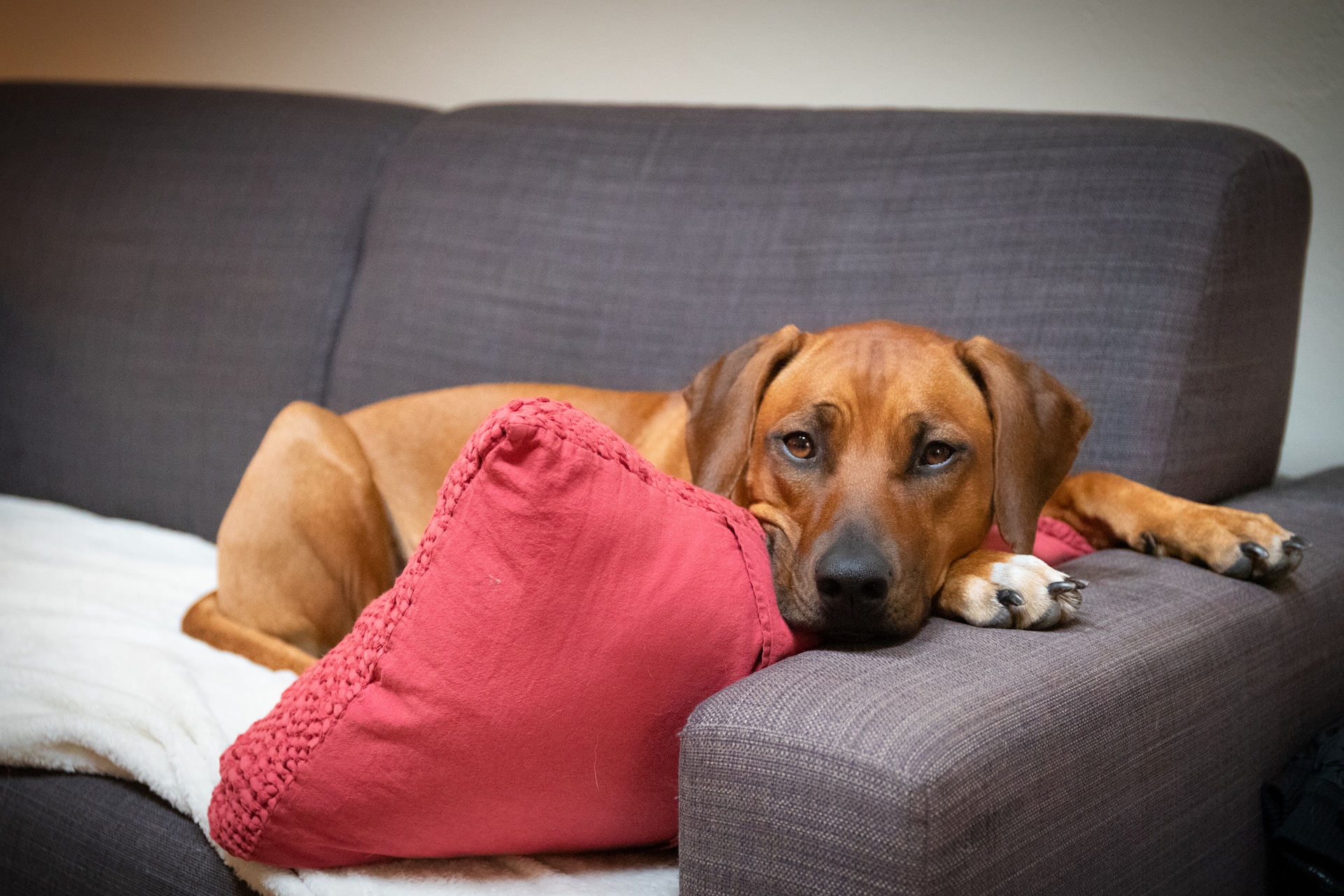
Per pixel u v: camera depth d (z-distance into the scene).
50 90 3.18
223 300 2.73
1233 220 1.73
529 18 2.94
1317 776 1.41
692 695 1.19
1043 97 2.31
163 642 2.00
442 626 1.14
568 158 2.41
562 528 1.12
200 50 3.60
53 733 1.59
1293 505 1.81
